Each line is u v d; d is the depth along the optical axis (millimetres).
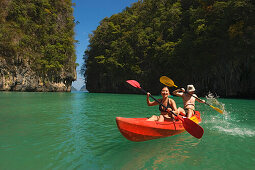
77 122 4555
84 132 3562
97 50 47656
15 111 6512
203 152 2559
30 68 31188
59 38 38250
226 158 2350
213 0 25047
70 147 2682
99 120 4832
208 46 23734
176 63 28859
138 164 2145
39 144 2805
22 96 15781
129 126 2816
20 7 32781
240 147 2773
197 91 28078
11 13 31562
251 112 6855
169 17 33812
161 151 2590
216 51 23516
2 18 30328
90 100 12852
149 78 34594
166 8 38812
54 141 2963
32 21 33688
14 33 29875
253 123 4578
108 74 42656
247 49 20562
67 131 3633
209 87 26578
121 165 2102
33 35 33844
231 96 23875
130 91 39000
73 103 10125
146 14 43062
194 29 26609
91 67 48406
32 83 31453
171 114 3549
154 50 33500
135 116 5582
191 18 28375
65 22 42906
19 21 31859
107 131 3658
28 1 34719
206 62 24266
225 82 24250
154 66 33625
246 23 20516
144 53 35344
